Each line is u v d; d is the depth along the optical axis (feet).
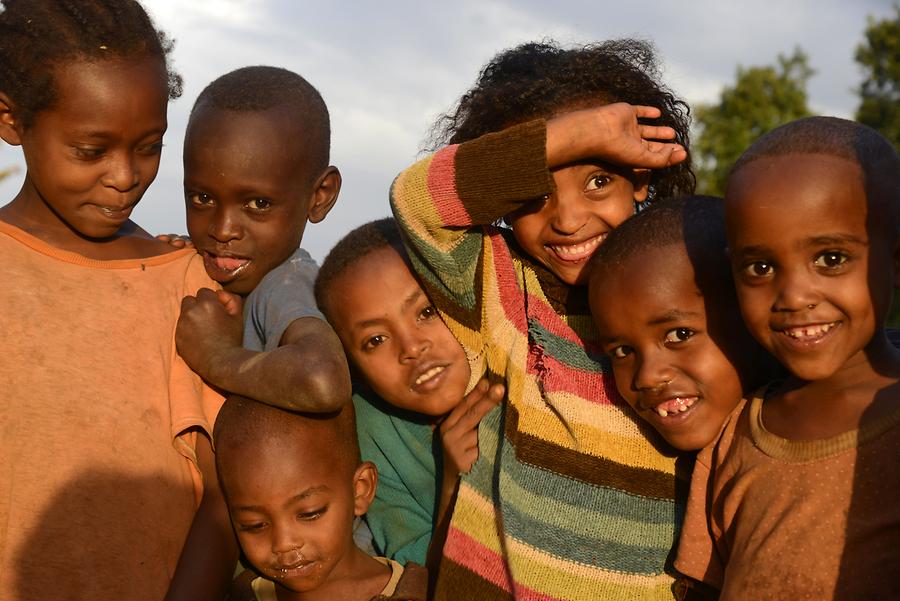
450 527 9.02
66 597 8.32
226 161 9.88
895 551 6.96
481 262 9.45
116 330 8.98
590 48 10.53
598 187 9.46
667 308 8.25
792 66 76.28
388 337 9.79
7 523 8.26
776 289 7.34
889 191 7.22
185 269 9.91
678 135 10.66
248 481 9.08
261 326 9.74
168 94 9.34
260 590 9.50
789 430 7.65
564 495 9.07
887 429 7.11
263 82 10.35
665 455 9.07
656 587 8.86
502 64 10.48
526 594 8.84
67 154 8.71
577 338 9.56
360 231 10.37
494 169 8.63
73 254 9.07
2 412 8.35
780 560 7.29
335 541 9.30
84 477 8.48
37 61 8.57
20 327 8.57
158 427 8.95
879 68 78.38
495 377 9.45
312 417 9.36
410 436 10.21
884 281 7.24
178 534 9.04
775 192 7.17
